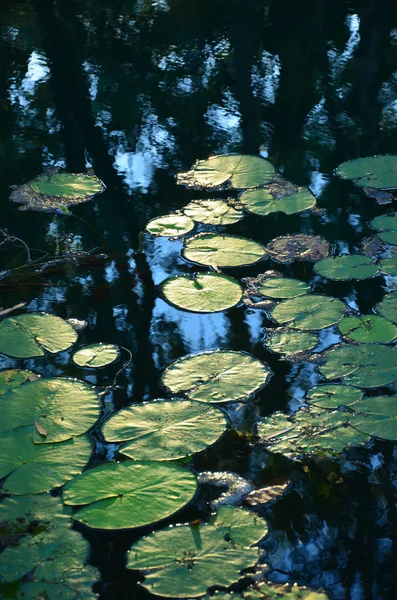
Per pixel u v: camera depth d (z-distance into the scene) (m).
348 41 4.81
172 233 2.94
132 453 1.80
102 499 1.66
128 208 3.13
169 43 4.89
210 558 1.51
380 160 3.41
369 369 2.12
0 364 2.19
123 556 1.52
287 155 3.53
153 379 2.13
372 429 1.89
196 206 3.13
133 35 5.05
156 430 1.88
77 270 2.72
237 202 3.15
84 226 3.01
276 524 1.62
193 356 2.21
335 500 1.69
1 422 1.90
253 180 3.31
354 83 4.25
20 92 4.26
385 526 1.62
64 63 4.62
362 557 1.53
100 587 1.45
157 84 4.33
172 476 1.73
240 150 3.59
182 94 4.21
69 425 1.90
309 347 2.24
